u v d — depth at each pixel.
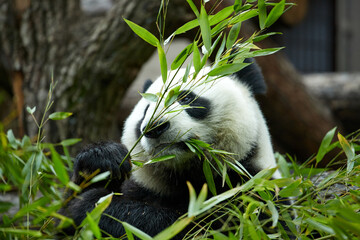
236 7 4.04
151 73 16.77
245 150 5.01
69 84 8.49
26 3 8.66
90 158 4.66
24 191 3.53
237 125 4.96
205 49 4.15
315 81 16.00
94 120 8.63
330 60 24.56
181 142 4.70
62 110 8.41
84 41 8.66
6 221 3.80
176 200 5.36
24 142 4.07
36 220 3.40
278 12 4.06
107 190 4.76
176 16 8.45
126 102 13.34
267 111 11.62
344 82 15.66
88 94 8.55
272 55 10.94
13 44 8.73
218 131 4.96
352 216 3.20
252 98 5.53
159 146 4.64
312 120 11.93
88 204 4.50
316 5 24.11
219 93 5.02
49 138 8.24
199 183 5.20
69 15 8.82
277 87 11.21
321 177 6.12
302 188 3.96
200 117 4.89
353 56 24.78
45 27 8.69
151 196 5.45
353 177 4.01
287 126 11.91
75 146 8.37
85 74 8.55
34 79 8.58
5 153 3.71
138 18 8.42
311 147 12.31
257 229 3.53
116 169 4.67
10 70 8.85
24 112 8.53
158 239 3.21
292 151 12.62
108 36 8.53
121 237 4.11
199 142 4.36
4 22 8.75
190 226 4.58
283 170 5.30
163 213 4.59
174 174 5.11
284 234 3.97
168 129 4.52
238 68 3.89
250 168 5.05
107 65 8.55
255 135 5.10
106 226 4.49
